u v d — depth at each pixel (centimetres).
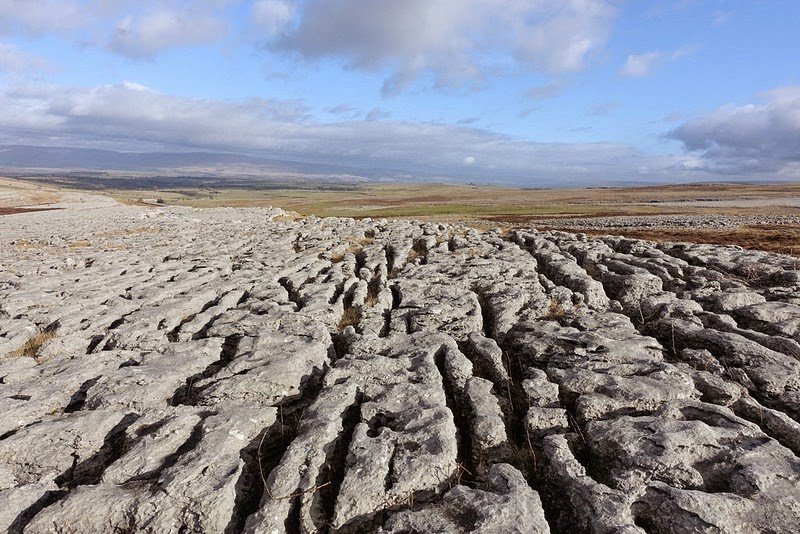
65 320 1744
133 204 12219
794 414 1103
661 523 776
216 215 6525
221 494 827
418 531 759
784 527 736
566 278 2134
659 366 1230
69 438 1023
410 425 1021
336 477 934
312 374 1315
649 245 2881
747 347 1309
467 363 1320
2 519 827
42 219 6894
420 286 2064
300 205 18738
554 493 883
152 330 1642
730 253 2531
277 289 2123
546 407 1125
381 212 13275
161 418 1080
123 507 818
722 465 883
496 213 11425
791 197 14262
